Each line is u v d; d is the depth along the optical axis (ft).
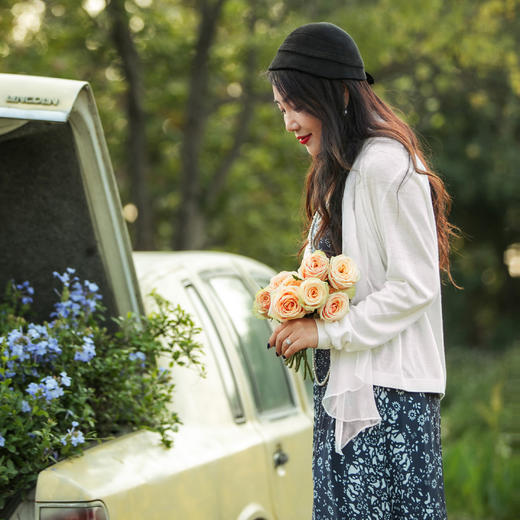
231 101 62.23
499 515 37.52
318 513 13.08
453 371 97.50
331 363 12.92
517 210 126.72
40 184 17.01
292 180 70.28
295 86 12.98
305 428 22.24
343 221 12.99
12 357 15.25
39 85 15.37
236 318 21.44
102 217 17.30
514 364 48.75
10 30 53.72
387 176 12.58
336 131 12.85
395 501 12.74
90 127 16.20
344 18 60.49
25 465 14.48
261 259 68.08
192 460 16.49
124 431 16.80
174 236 58.80
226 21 65.36
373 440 12.75
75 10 54.49
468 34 65.67
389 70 68.85
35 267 18.21
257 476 18.79
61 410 15.30
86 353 16.06
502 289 144.25
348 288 12.62
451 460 40.24
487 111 101.30
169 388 17.52
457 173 113.91
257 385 20.90
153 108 67.05
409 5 60.23
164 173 70.95
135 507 14.58
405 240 12.61
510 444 40.22
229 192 69.10
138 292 18.04
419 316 12.78
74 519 13.91
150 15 57.26
